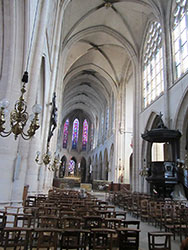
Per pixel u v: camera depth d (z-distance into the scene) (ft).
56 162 67.15
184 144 50.01
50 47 47.50
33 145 43.16
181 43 54.80
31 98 27.94
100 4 76.38
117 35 86.33
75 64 111.24
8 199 23.15
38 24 31.04
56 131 75.31
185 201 46.57
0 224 16.81
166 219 28.17
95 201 35.45
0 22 24.73
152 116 68.08
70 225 18.44
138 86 80.79
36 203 29.01
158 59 68.08
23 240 15.15
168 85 57.31
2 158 23.21
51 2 42.42
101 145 147.84
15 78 25.66
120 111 108.88
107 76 115.44
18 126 18.08
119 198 55.36
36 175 43.65
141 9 73.61
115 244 16.70
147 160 70.38
